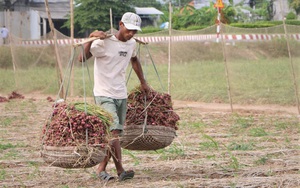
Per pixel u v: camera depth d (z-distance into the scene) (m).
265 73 28.89
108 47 10.77
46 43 35.59
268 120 18.83
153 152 13.53
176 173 11.48
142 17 60.31
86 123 10.02
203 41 36.56
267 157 12.91
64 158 9.95
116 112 10.84
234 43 36.31
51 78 30.73
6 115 21.28
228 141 15.16
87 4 50.19
